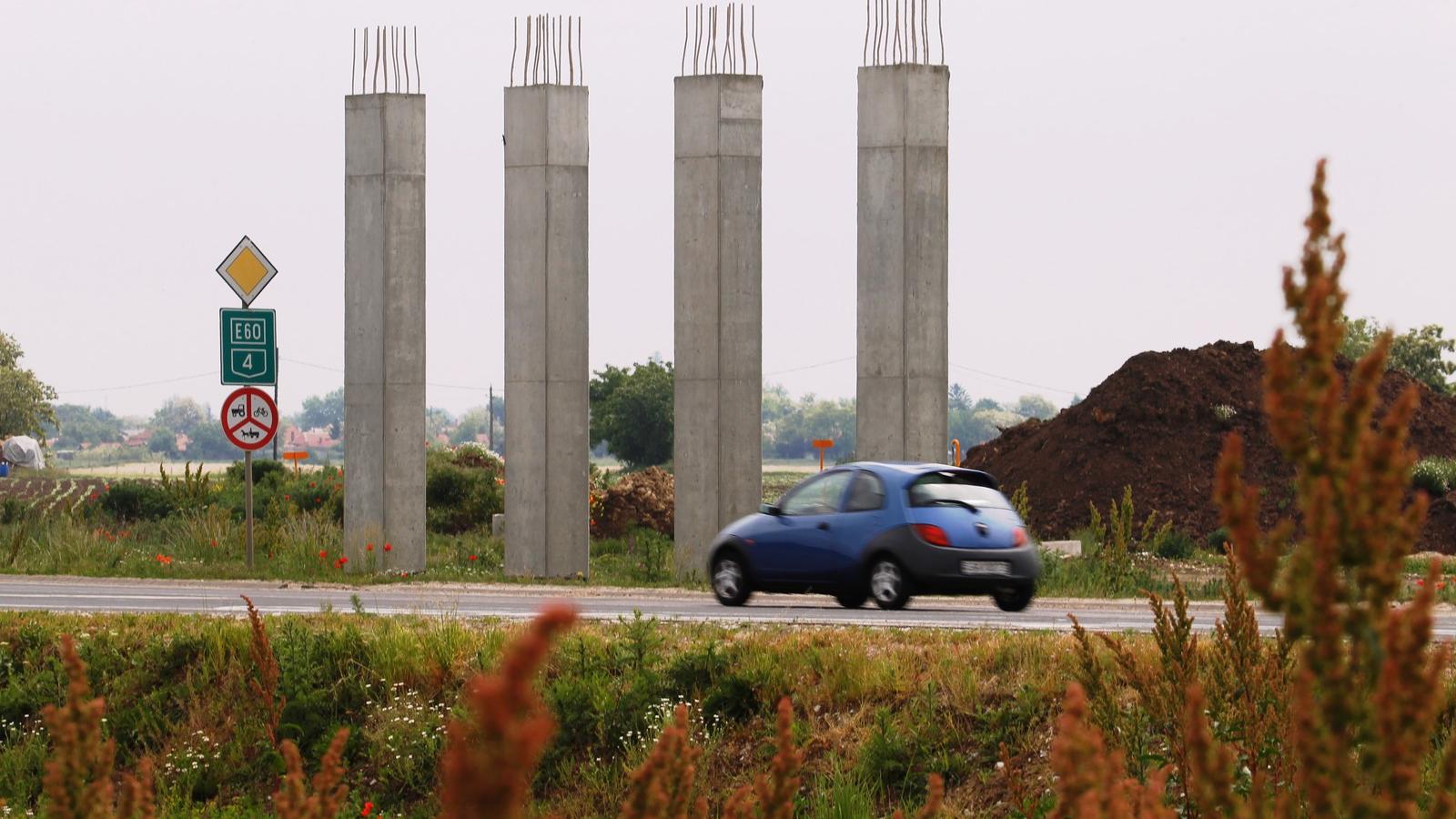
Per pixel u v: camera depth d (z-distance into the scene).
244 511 130.50
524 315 97.38
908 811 37.97
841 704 42.75
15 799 44.12
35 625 53.91
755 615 59.19
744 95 94.31
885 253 92.44
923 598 74.19
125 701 49.75
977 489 65.62
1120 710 34.22
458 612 61.22
